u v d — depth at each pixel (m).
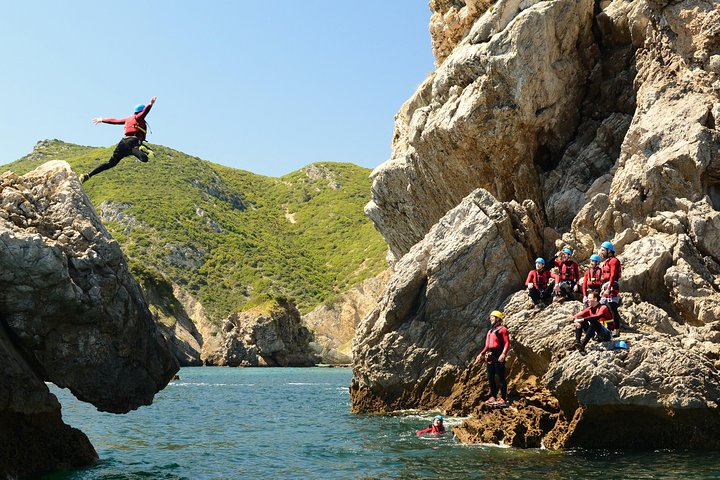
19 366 11.21
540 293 18.41
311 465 13.72
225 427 20.58
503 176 26.20
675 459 12.70
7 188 11.72
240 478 12.43
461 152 26.44
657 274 18.44
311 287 118.75
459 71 25.89
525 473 11.85
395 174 31.27
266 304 82.81
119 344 12.45
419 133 28.08
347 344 88.56
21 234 10.90
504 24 25.50
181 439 17.98
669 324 16.81
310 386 41.53
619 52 25.00
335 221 150.88
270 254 130.88
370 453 14.92
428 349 22.25
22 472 11.45
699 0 22.19
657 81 22.38
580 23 25.03
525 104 24.47
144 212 130.38
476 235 21.55
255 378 51.66
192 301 105.56
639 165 20.95
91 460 13.83
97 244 12.01
